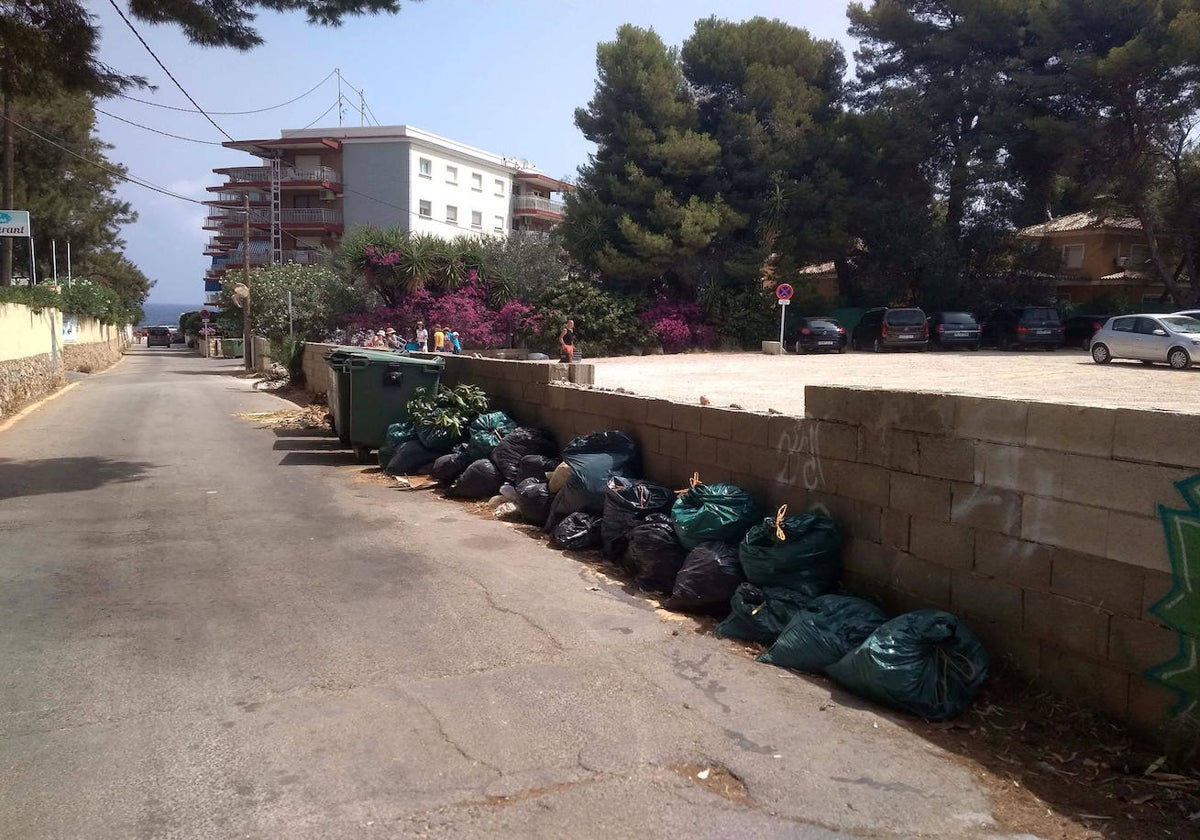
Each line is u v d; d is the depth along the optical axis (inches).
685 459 297.0
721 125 1391.5
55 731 158.7
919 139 1321.4
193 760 148.1
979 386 600.4
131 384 1088.8
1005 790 143.3
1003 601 181.9
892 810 136.6
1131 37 1151.6
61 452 502.3
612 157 1384.1
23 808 132.7
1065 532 168.9
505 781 142.4
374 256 1258.0
